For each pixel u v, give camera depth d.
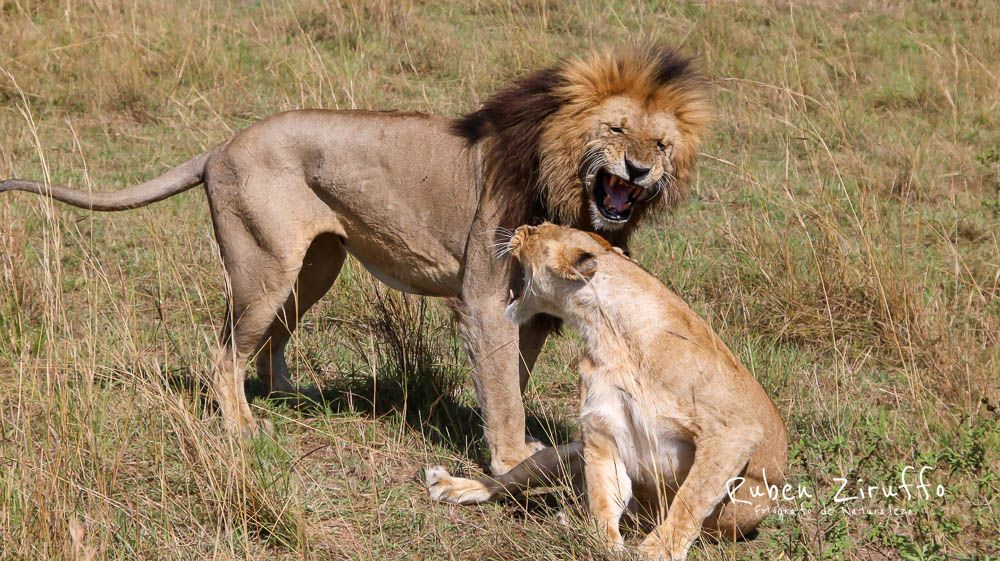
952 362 10.45
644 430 7.58
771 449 7.85
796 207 13.74
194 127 17.73
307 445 9.56
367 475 9.08
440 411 10.10
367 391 10.53
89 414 8.38
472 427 9.91
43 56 19.72
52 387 8.83
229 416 9.33
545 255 8.05
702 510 7.31
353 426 9.83
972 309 12.35
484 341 8.90
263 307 9.44
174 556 7.58
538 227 8.27
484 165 8.88
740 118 18.77
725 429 7.37
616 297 7.79
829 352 11.64
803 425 9.81
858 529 8.15
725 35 22.48
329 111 9.48
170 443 8.85
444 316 11.72
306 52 20.22
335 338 11.56
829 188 15.98
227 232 9.48
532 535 7.82
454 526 8.32
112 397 9.46
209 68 19.73
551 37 22.25
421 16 23.17
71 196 9.68
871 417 9.85
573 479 8.46
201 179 9.87
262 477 8.16
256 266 9.38
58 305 9.45
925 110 19.89
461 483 8.70
